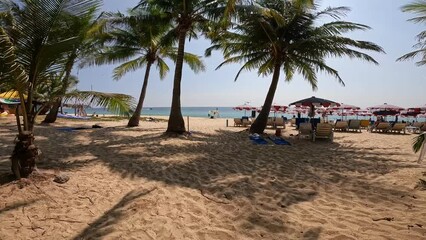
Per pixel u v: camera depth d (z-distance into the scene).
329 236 3.16
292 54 12.95
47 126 15.14
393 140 12.22
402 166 6.79
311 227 3.38
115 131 13.23
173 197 4.30
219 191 4.65
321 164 6.91
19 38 4.44
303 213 3.82
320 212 3.86
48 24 4.49
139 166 6.15
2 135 10.57
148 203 4.00
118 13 11.77
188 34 13.98
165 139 10.55
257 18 11.30
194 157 7.30
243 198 4.35
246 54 13.85
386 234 3.20
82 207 3.80
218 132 13.87
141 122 21.44
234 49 13.69
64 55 4.93
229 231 3.27
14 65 4.03
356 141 11.73
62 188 4.44
